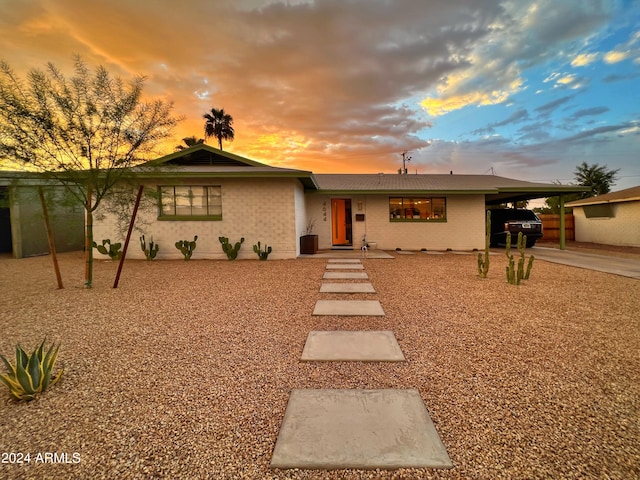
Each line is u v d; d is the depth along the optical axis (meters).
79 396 2.41
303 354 3.13
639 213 13.73
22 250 11.97
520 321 4.11
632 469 1.62
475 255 11.63
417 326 3.96
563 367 2.81
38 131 5.79
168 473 1.64
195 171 9.89
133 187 7.23
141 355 3.17
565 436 1.88
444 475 1.60
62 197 6.70
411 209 13.48
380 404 2.24
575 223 17.47
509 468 1.64
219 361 3.02
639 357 3.00
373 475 1.61
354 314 4.48
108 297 5.57
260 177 10.18
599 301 5.09
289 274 7.79
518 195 14.69
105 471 1.66
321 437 1.88
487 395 2.36
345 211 14.39
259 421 2.08
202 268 8.77
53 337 3.68
